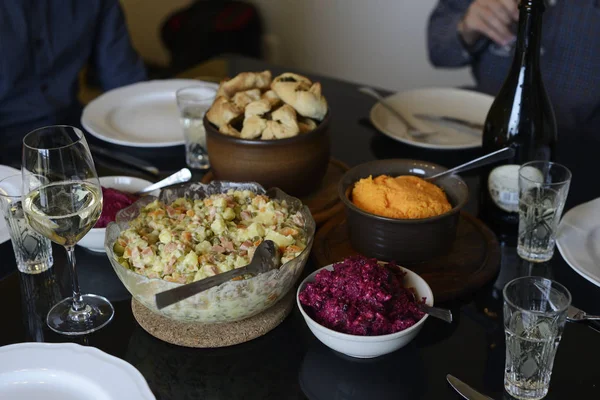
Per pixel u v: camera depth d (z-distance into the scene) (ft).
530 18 3.45
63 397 2.57
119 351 2.85
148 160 4.55
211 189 3.43
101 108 5.21
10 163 4.67
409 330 2.58
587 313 3.02
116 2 6.68
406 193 3.30
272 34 11.46
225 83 4.05
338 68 10.98
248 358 2.82
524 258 3.44
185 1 12.21
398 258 3.25
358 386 2.66
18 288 3.28
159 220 3.08
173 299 2.52
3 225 3.68
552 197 3.28
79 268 3.43
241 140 3.60
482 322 2.99
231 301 2.69
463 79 9.81
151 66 12.30
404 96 5.41
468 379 2.67
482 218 3.84
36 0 6.13
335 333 2.59
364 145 4.73
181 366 2.77
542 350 2.47
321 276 2.81
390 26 10.05
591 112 6.39
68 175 2.93
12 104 6.17
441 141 4.74
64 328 2.96
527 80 3.63
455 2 6.79
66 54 6.48
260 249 2.79
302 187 3.81
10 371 2.64
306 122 3.84
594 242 3.44
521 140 3.68
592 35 6.28
